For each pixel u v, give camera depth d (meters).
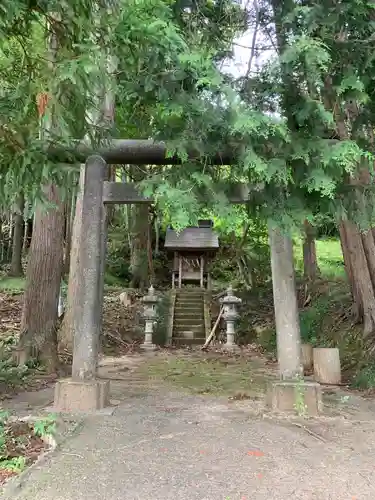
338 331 8.55
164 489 2.58
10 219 15.74
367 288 7.72
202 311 13.79
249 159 3.39
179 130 3.50
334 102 3.76
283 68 3.27
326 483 2.70
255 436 3.65
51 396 5.29
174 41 2.88
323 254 17.14
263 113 3.31
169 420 4.18
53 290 7.22
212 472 2.85
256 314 12.98
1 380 5.84
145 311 11.45
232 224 3.73
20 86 2.77
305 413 4.34
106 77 2.87
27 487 2.58
